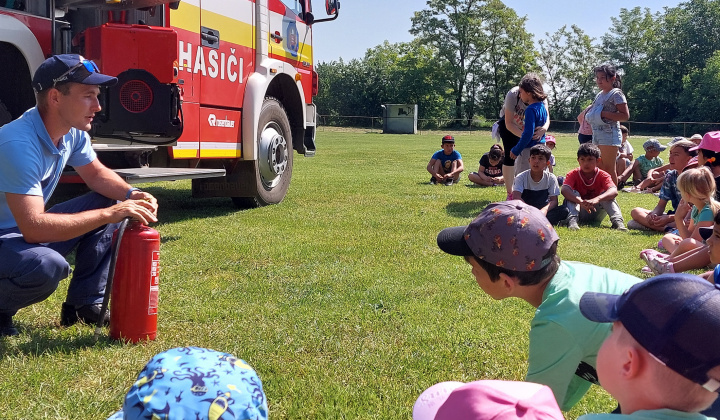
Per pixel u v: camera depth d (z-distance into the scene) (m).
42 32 5.57
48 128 3.37
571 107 78.56
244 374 1.51
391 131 52.75
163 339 3.48
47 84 3.28
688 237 5.79
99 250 3.60
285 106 9.22
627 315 1.43
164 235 6.27
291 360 3.30
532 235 2.17
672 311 1.36
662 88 71.69
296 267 5.14
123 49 5.64
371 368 3.21
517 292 2.27
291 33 8.95
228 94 7.48
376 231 6.75
